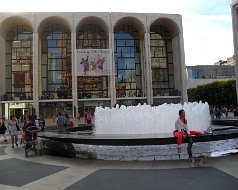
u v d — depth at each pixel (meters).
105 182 7.04
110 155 10.45
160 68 57.44
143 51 55.47
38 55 51.88
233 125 17.66
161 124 14.94
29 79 54.12
